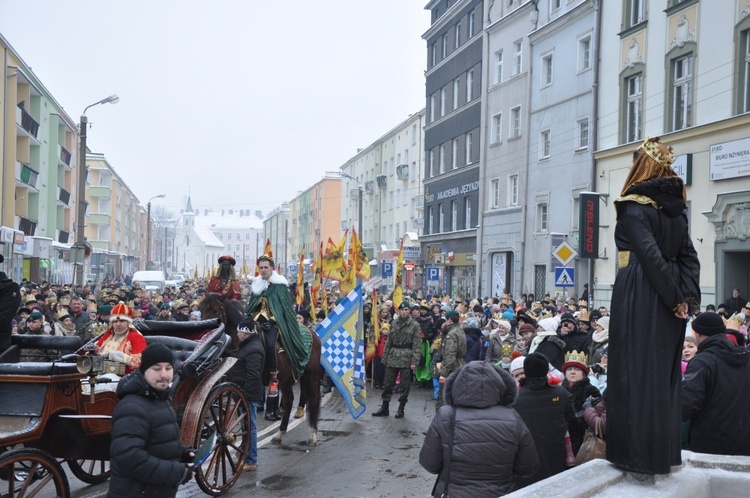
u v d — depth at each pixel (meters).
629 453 3.54
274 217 138.00
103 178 76.25
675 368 3.65
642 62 24.17
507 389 4.60
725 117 20.44
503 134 35.25
